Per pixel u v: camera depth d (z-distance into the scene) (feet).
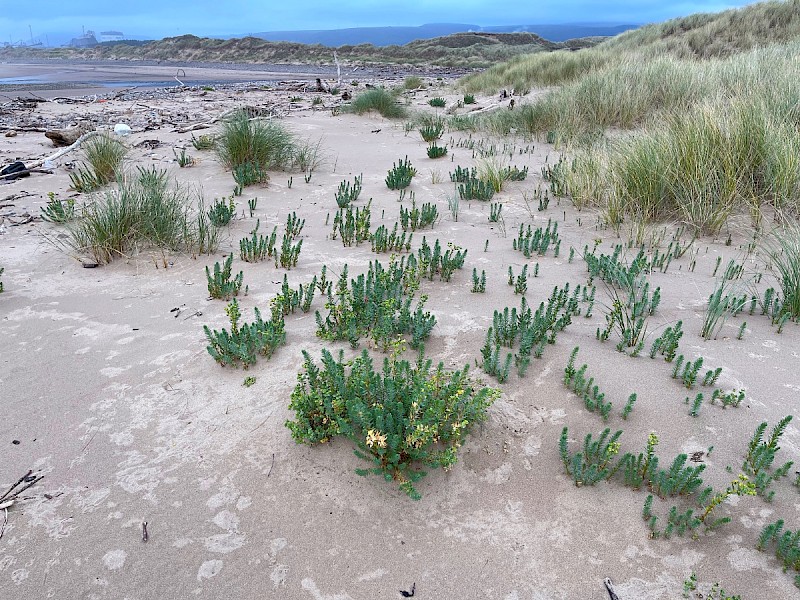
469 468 7.82
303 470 7.81
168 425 8.78
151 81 111.14
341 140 36.32
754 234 16.05
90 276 14.99
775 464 7.63
